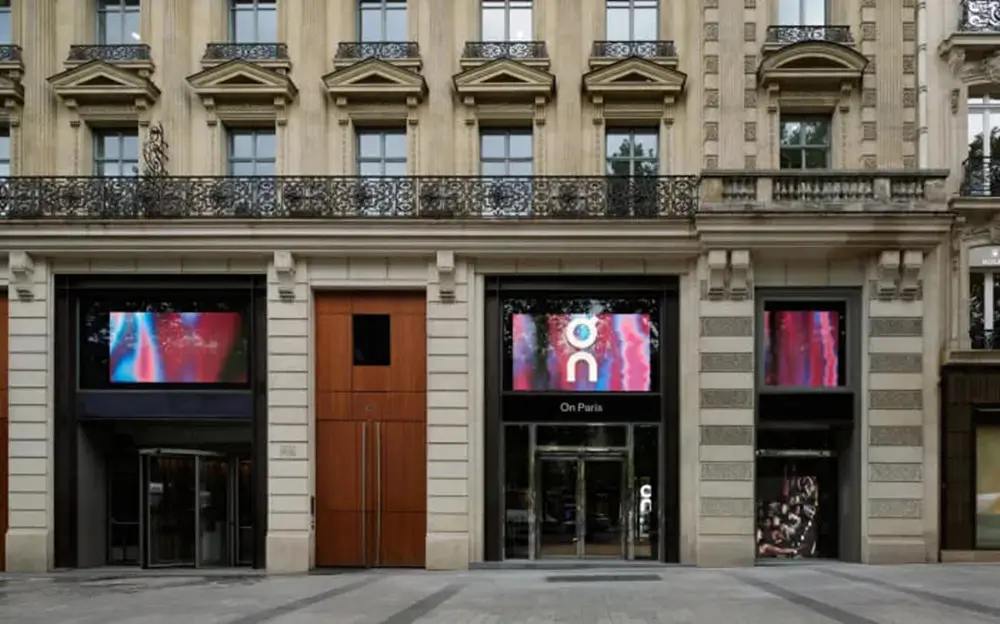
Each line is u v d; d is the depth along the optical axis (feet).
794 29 56.90
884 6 56.18
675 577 48.55
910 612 34.42
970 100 56.29
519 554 56.49
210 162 58.23
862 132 55.98
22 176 56.70
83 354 57.88
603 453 56.75
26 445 56.08
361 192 56.24
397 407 56.70
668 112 57.82
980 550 53.93
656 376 56.70
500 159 59.16
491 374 56.54
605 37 58.95
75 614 36.68
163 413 57.00
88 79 57.67
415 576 50.96
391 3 59.88
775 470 57.21
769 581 45.80
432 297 55.88
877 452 53.67
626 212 55.62
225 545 58.59
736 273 53.98
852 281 55.11
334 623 33.47
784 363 55.93
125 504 60.18
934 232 52.42
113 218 54.65
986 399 53.72
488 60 57.41
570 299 57.31
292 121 58.49
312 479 56.03
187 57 58.85
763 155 56.59
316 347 57.11
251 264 56.54
